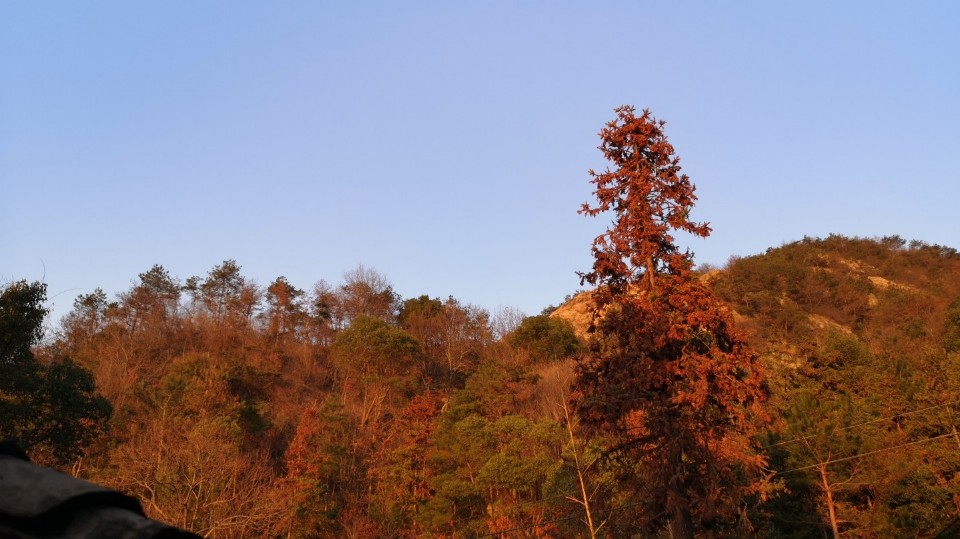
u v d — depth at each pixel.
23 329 23.19
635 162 19.97
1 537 2.97
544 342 65.31
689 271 18.97
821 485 28.23
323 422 44.47
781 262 90.62
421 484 38.88
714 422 17.73
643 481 17.75
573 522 30.05
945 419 32.06
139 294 75.75
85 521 3.03
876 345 60.62
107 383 49.44
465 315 76.12
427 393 48.88
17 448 3.57
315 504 36.53
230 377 52.25
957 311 53.00
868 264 97.31
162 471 27.31
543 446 35.72
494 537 31.42
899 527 27.31
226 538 26.55
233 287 83.44
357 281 86.69
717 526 18.31
